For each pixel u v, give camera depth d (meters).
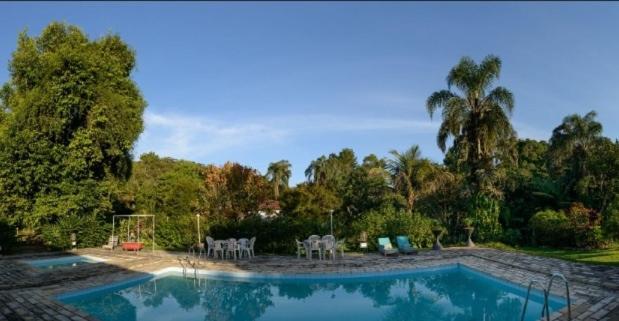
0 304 11.98
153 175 52.66
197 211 28.98
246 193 28.94
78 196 27.28
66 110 26.80
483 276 16.39
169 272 18.69
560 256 18.42
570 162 35.44
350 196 31.62
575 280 13.36
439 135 27.59
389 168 28.64
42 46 29.47
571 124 37.53
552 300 12.09
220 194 28.78
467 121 26.77
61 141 28.11
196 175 51.91
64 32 29.97
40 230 27.58
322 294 14.85
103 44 30.58
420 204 27.98
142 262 20.27
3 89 30.86
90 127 27.55
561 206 26.81
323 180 57.81
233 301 14.09
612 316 9.59
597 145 33.81
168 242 26.92
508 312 12.02
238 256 21.91
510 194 28.42
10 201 25.89
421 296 14.33
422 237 23.94
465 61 26.97
